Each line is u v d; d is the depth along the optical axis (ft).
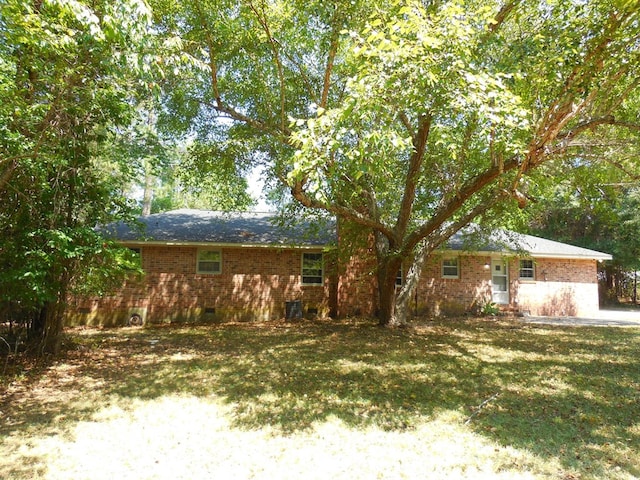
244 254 51.03
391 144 18.94
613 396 20.84
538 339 37.83
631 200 67.05
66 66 20.17
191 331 42.27
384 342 35.58
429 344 34.73
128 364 27.63
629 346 34.50
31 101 20.67
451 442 15.24
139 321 47.39
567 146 25.03
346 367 26.63
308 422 17.20
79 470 13.01
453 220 46.34
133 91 23.39
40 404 19.45
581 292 59.00
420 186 41.37
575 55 21.38
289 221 49.90
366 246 47.70
